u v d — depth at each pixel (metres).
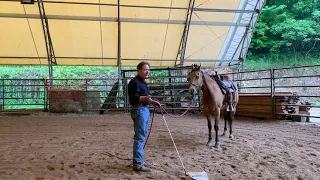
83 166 4.49
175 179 3.86
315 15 23.81
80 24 14.17
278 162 4.55
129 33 14.77
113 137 6.98
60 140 6.61
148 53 15.75
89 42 14.97
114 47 15.25
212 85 5.72
